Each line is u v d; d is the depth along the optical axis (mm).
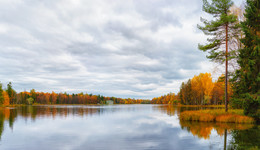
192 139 12070
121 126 19203
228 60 23359
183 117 23688
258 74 16594
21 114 36656
